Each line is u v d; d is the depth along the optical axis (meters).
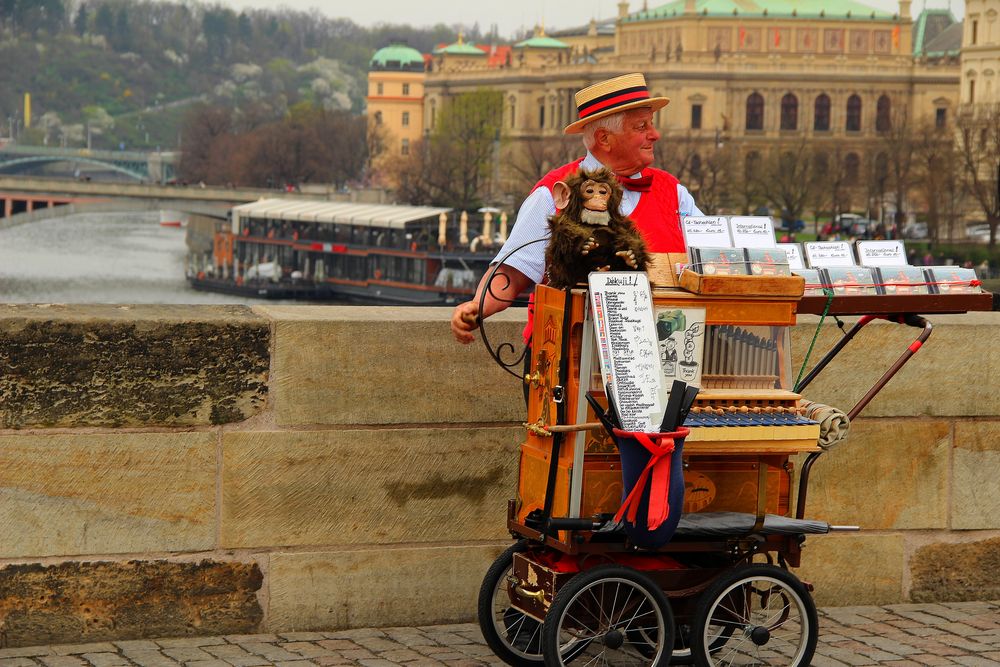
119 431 11.49
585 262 9.95
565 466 10.10
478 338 12.30
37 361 11.26
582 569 10.26
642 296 9.73
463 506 12.40
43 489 11.36
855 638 12.20
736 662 11.12
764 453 10.36
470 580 12.46
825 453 13.32
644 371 9.66
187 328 11.58
